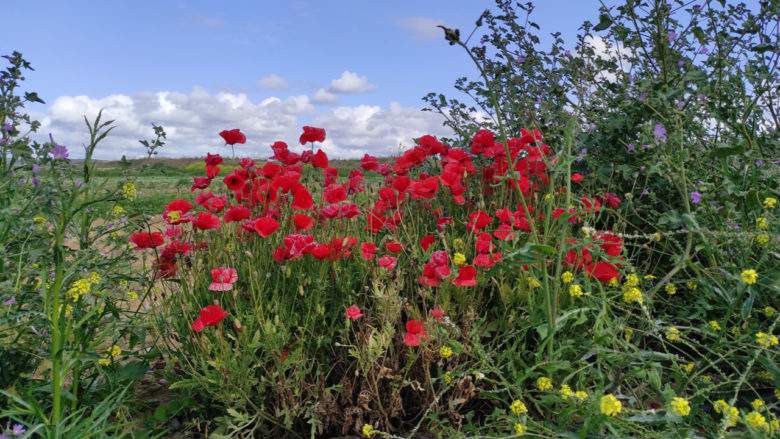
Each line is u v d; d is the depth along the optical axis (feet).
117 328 3.86
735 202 4.47
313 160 4.55
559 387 3.31
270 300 3.76
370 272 3.81
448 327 3.34
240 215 3.74
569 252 3.72
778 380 2.99
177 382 3.31
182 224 4.23
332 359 3.73
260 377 3.47
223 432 3.40
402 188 4.19
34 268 3.86
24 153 4.25
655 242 5.00
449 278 3.50
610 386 3.10
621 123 5.13
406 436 3.42
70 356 3.21
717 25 5.73
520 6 6.42
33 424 3.24
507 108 6.41
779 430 2.69
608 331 3.15
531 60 6.40
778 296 3.76
